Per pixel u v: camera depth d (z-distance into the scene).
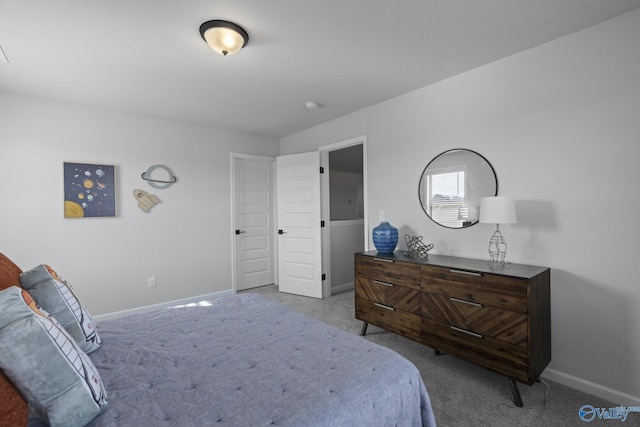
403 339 2.82
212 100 3.19
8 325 0.90
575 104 2.03
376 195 3.40
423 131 2.93
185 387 1.10
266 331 1.59
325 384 1.10
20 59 2.28
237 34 1.92
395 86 2.90
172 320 1.76
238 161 4.49
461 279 2.10
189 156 3.97
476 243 2.56
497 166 2.41
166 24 1.88
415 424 1.23
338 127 3.86
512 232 2.33
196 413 0.95
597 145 1.95
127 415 0.95
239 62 2.39
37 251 3.01
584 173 2.00
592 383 1.97
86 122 3.26
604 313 1.93
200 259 4.05
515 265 2.22
